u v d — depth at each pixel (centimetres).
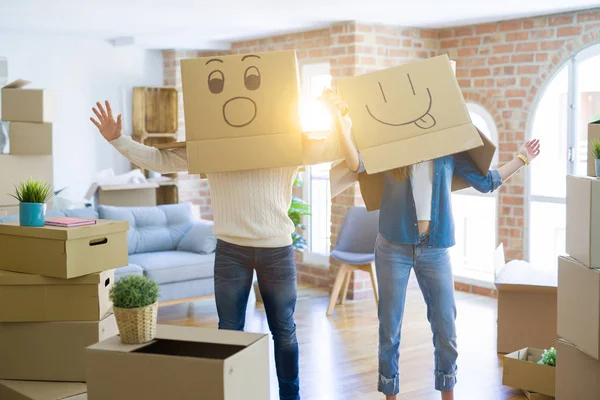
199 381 209
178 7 533
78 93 751
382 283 314
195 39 740
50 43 729
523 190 596
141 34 715
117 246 297
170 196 788
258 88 277
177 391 212
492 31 605
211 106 277
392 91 290
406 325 521
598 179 284
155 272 537
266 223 279
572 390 306
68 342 289
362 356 450
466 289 648
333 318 546
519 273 459
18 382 292
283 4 516
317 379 406
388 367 318
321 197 708
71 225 287
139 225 593
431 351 459
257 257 281
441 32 645
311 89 683
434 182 304
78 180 758
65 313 288
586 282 288
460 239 666
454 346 315
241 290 286
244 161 274
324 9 538
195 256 570
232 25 634
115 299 225
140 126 776
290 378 293
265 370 232
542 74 573
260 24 625
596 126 305
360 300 607
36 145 531
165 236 596
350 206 612
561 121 573
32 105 526
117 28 666
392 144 284
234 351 221
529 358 403
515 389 391
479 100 621
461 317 552
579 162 560
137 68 788
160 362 213
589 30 539
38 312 288
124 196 716
